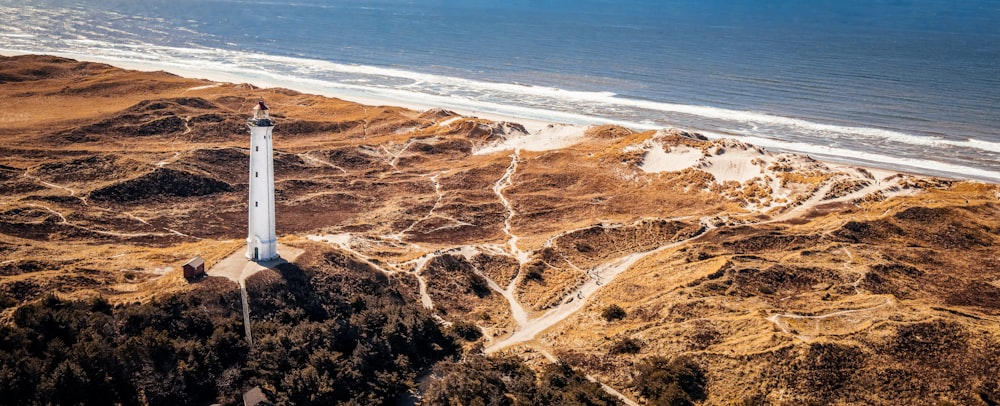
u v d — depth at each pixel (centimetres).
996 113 17862
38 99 14812
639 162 11775
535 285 7200
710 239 8162
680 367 5103
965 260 7344
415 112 16100
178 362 4888
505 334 6153
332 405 4878
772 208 9500
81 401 4488
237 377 4978
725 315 5872
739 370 5075
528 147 13350
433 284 6900
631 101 19362
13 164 10012
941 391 4844
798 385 4900
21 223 7844
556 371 5272
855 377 4956
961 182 10488
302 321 5678
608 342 5678
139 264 6406
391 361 5441
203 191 9938
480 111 17825
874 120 17050
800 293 6431
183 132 12781
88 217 8438
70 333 4969
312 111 15425
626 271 7438
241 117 13775
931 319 5506
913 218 8381
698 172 11050
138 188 9512
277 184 10394
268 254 6244
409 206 9700
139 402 4634
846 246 7531
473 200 10106
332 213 9556
